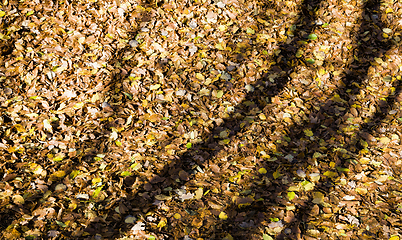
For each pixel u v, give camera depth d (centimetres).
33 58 386
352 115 374
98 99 366
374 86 404
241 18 458
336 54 432
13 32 401
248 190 304
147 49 414
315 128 361
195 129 352
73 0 435
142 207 288
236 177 315
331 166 327
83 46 404
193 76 397
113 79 384
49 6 427
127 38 421
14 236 261
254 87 394
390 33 456
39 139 330
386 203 297
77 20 421
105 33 420
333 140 350
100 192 296
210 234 272
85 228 271
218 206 292
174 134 347
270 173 320
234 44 431
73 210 282
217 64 409
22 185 295
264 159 331
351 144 347
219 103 377
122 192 296
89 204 287
